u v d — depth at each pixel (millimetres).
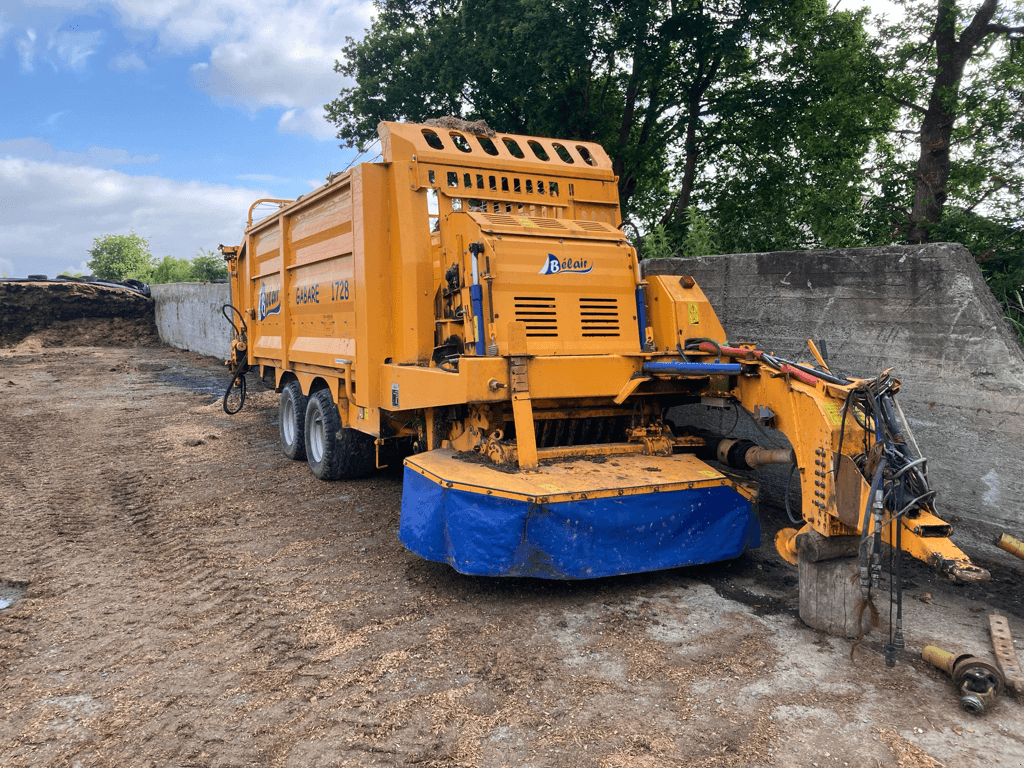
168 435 9859
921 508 3260
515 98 16203
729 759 2715
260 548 5324
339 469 7047
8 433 10148
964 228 6773
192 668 3539
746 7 13703
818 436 3594
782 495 5996
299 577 4730
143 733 2982
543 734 2898
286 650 3703
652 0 13773
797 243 10367
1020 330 4879
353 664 3529
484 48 15352
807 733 2867
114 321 26578
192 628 3996
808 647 3602
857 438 3459
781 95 14484
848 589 3660
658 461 4727
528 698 3170
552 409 4887
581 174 5984
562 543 4027
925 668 3373
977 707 2969
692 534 4336
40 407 12484
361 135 19328
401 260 5504
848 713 3006
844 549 3734
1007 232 6418
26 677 3482
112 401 13211
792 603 4180
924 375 4754
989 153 7465
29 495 6941
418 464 4672
